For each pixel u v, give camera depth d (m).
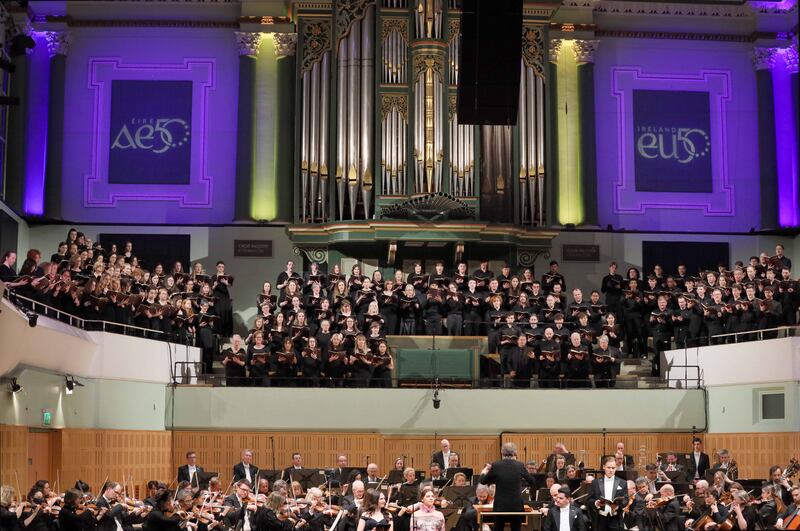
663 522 13.58
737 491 13.17
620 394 20.53
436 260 24.61
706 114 26.06
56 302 18.09
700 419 20.66
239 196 24.81
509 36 17.72
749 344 19.88
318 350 20.36
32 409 16.27
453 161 24.00
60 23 25.08
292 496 15.12
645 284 23.62
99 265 19.30
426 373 20.72
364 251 24.38
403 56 24.22
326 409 20.05
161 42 25.50
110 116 25.16
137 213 24.94
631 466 18.59
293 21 25.30
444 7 24.27
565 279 24.97
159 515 12.62
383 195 23.94
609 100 25.95
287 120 25.11
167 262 24.55
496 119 18.30
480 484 13.65
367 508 13.52
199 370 21.22
